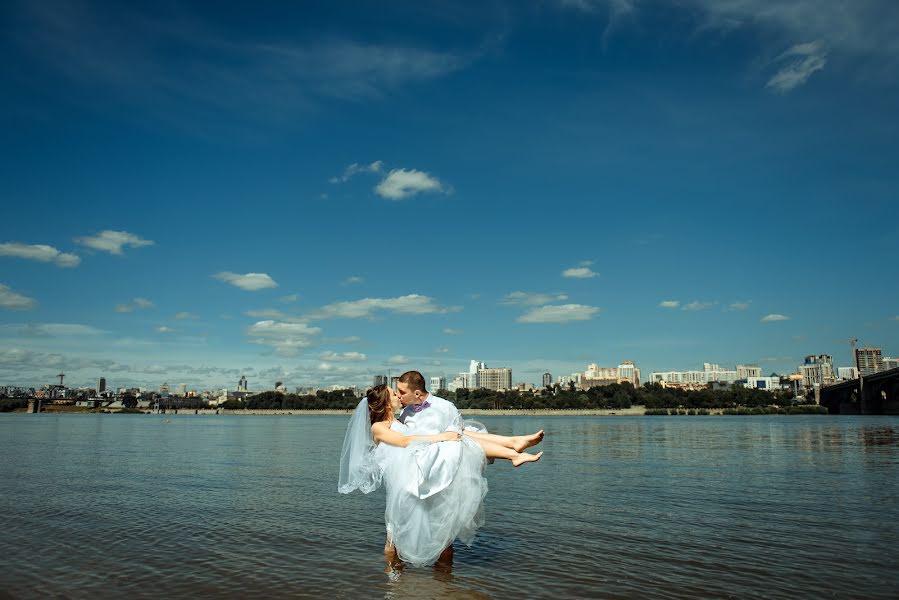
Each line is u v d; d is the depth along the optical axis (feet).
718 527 31.60
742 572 23.12
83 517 34.76
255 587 21.53
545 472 58.08
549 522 33.12
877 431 172.35
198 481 52.06
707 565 24.16
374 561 25.18
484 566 24.29
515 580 22.35
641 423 313.73
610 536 29.55
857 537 28.99
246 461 72.28
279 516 35.12
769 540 28.50
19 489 46.80
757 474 56.13
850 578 22.25
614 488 46.57
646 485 48.32
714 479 52.34
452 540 24.44
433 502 24.20
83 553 26.43
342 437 141.90
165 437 137.69
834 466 63.93
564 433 169.27
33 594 20.86
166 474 57.47
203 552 26.63
